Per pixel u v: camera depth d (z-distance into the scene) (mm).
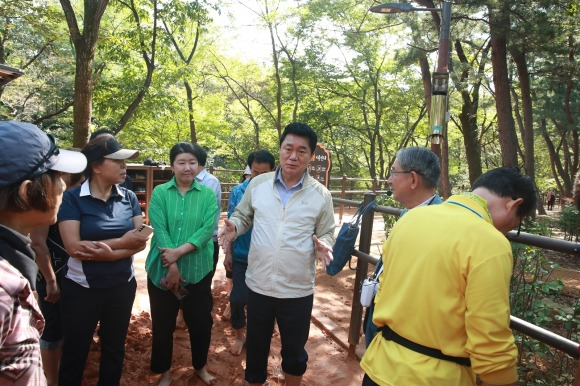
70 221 2250
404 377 1406
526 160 14602
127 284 2439
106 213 2371
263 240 2506
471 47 14852
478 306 1289
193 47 17797
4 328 1015
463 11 9617
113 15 15031
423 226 1493
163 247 2643
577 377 1437
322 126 23438
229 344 3625
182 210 2785
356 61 21266
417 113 24234
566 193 23281
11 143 1163
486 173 1630
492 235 1358
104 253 2240
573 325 4082
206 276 2875
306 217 2488
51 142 1291
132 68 12938
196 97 18453
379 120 23062
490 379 1293
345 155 27172
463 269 1341
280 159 2537
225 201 13805
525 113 14227
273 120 24219
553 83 14078
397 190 2025
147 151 17141
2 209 1161
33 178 1191
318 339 3873
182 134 18828
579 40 10242
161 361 2822
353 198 17203
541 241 1994
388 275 1556
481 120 26719
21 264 1150
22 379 1072
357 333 3480
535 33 9070
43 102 15352
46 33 9008
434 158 1983
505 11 9039
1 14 8391
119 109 12570
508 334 1301
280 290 2461
